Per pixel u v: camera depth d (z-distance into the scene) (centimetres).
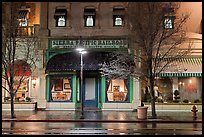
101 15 3052
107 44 2959
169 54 2633
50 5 3089
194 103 2900
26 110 2953
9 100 2962
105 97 2997
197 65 2855
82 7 3081
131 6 2605
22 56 2858
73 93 3017
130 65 2631
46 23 3045
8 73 2611
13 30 2433
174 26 2702
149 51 2338
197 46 2895
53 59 2958
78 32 3030
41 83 3017
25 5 3095
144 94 3042
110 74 2620
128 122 2191
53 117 2378
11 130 1712
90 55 2930
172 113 2744
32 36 2884
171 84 3031
